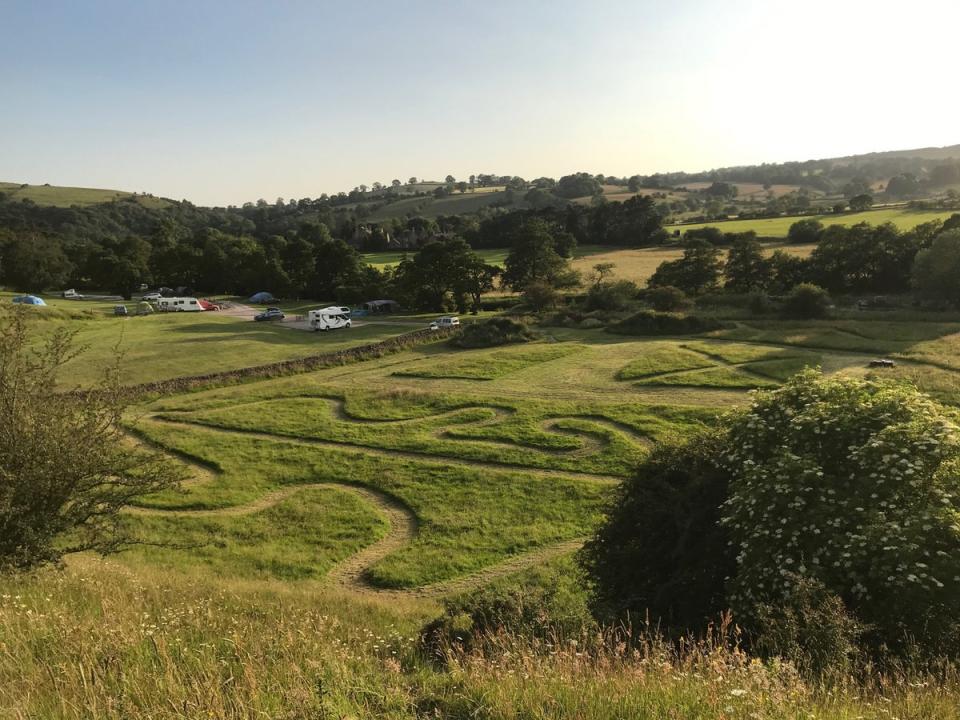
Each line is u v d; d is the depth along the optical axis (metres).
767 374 47.62
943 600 9.98
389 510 28.66
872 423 13.44
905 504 11.67
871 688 7.54
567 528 25.64
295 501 29.27
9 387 13.16
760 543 12.27
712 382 46.38
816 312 67.88
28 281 123.75
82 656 7.12
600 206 155.12
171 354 63.16
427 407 44.00
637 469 17.50
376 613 16.48
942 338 54.38
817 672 8.24
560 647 8.63
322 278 113.56
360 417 42.28
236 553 24.41
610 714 6.11
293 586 20.59
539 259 99.25
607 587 15.39
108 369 16.50
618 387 47.25
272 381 53.81
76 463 13.47
